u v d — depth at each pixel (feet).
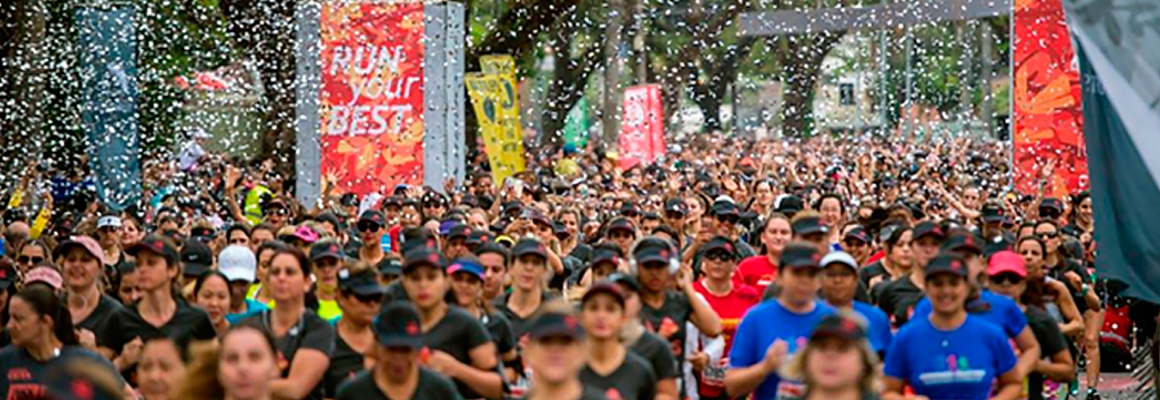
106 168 119.24
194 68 143.43
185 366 44.37
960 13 140.36
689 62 173.78
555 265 70.54
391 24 114.73
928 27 204.03
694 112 256.32
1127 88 52.80
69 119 128.57
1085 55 53.57
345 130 114.83
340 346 48.11
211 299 53.06
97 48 119.75
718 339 53.52
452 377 47.62
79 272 54.08
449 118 115.65
